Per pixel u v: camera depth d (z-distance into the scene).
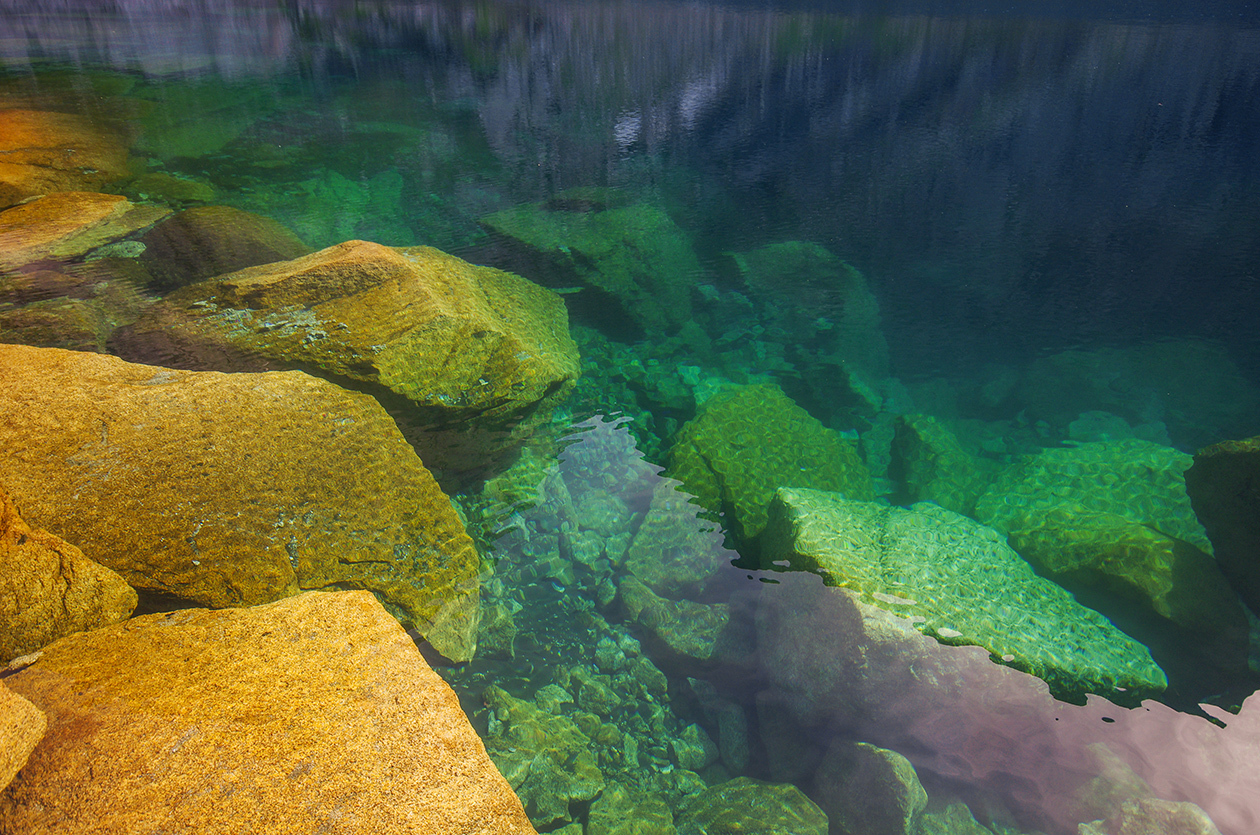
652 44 17.97
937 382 5.90
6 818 1.92
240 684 2.38
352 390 4.29
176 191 7.65
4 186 6.99
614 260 6.83
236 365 4.36
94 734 2.15
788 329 6.55
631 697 3.57
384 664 2.52
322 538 3.35
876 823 2.99
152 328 4.62
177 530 3.07
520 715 3.38
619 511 4.64
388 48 16.62
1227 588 3.90
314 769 2.11
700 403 5.66
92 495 3.02
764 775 3.25
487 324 4.87
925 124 11.51
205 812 1.96
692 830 3.01
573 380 5.47
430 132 10.49
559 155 9.88
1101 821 2.92
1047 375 5.89
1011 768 3.12
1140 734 3.20
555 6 25.72
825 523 4.07
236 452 3.36
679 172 9.50
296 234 7.05
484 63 15.30
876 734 3.30
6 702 2.13
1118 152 10.09
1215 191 8.77
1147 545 4.05
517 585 4.10
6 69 12.34
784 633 3.67
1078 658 3.41
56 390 3.36
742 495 4.65
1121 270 7.23
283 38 17.50
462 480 4.62
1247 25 19.98
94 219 6.43
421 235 7.31
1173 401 5.55
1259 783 3.02
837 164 9.92
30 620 2.59
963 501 4.74
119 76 12.36
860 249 7.70
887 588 3.62
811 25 21.02
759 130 11.27
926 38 18.44
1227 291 6.86
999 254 7.61
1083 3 25.12
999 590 3.76
